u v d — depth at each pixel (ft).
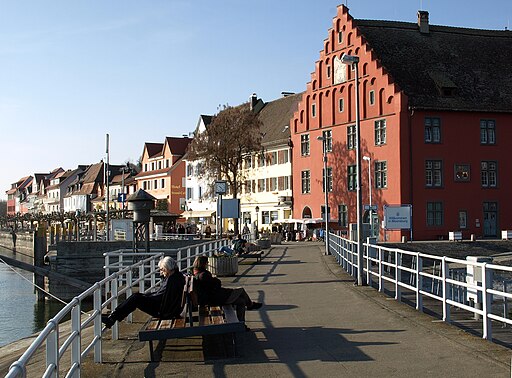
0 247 355.97
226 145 250.78
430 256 47.75
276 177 262.26
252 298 62.54
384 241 205.98
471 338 38.40
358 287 69.46
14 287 177.27
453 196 207.51
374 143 212.64
